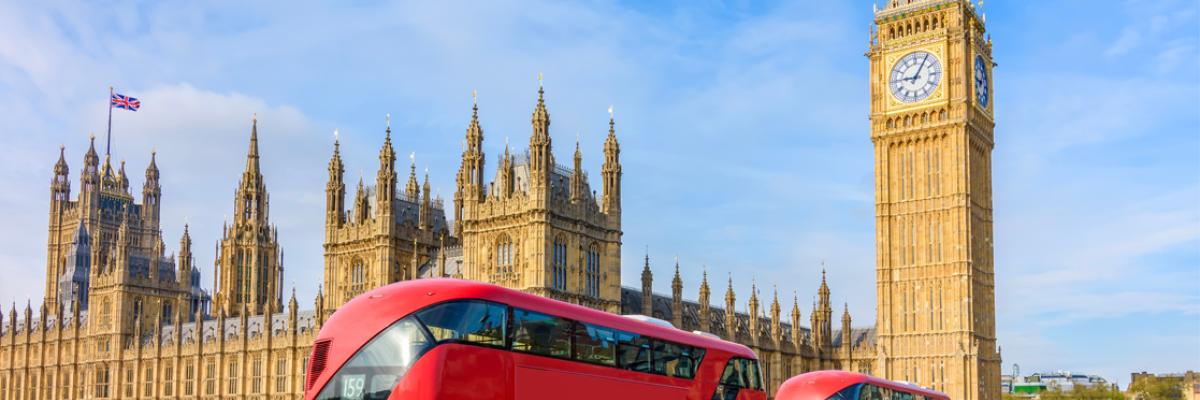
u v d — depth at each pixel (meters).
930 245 150.12
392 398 42.81
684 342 56.34
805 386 70.00
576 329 49.78
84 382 185.12
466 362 44.31
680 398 54.91
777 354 154.50
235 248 197.62
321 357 44.66
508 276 121.75
